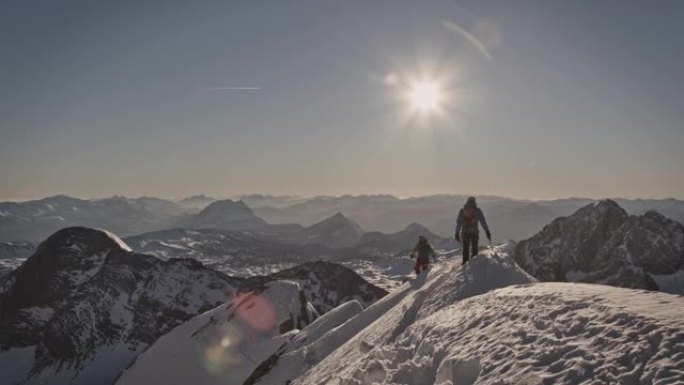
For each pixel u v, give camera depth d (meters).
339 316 39.44
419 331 15.91
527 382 8.82
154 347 73.38
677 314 9.56
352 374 14.52
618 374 8.10
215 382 57.84
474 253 24.75
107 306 153.88
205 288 163.25
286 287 73.06
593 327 10.14
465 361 10.97
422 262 34.50
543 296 13.51
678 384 7.12
